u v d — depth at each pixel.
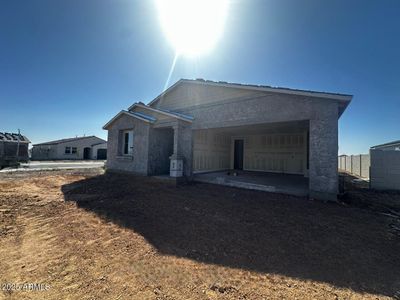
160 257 3.27
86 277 2.73
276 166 13.54
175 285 2.58
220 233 4.23
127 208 5.87
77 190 8.12
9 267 2.96
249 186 8.70
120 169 12.70
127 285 2.57
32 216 5.16
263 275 2.80
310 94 6.59
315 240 3.91
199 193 7.78
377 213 5.61
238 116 8.66
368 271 2.90
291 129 11.39
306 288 2.52
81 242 3.78
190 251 3.48
